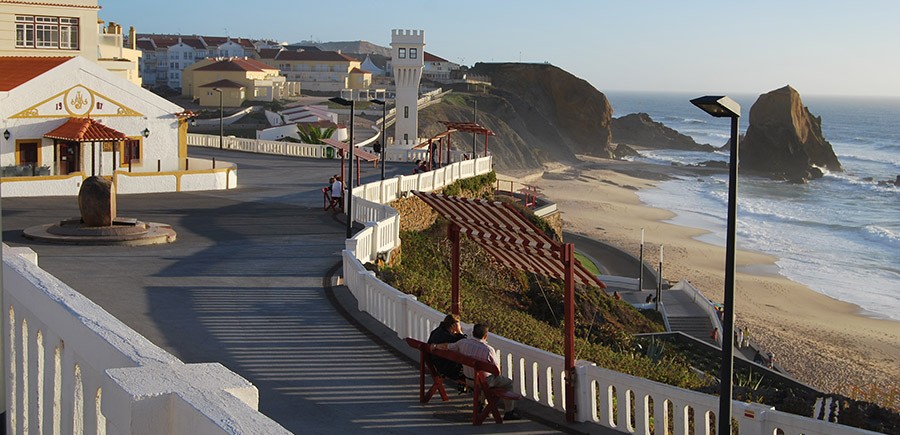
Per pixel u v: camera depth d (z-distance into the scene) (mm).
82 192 27203
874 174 176750
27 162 40312
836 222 102688
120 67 55062
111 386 3537
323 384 14562
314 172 51344
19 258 5832
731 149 11297
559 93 199750
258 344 16781
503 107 160625
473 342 13062
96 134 40250
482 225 14594
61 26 48469
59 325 4727
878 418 19062
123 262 24203
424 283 24703
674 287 58031
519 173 135000
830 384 42375
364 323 18375
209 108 119750
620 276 64750
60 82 40844
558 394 13969
